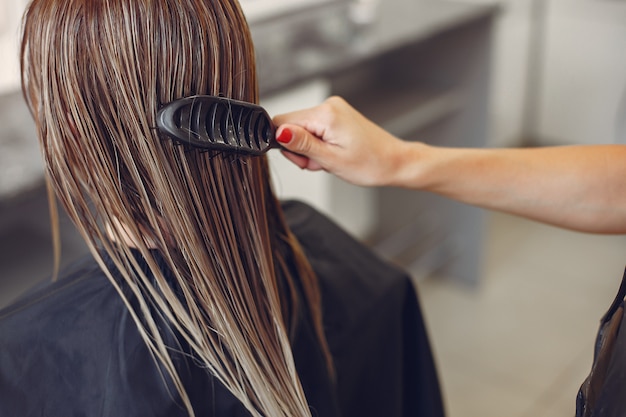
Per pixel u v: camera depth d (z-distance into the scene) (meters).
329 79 1.62
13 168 1.12
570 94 3.19
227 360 0.65
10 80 1.49
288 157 0.77
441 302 2.36
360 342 0.89
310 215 0.93
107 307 0.65
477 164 0.78
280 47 1.77
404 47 1.82
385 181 0.77
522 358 2.09
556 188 0.78
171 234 0.61
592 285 2.43
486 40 2.15
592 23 3.01
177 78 0.58
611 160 0.78
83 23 0.55
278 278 0.76
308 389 0.79
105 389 0.63
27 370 0.63
